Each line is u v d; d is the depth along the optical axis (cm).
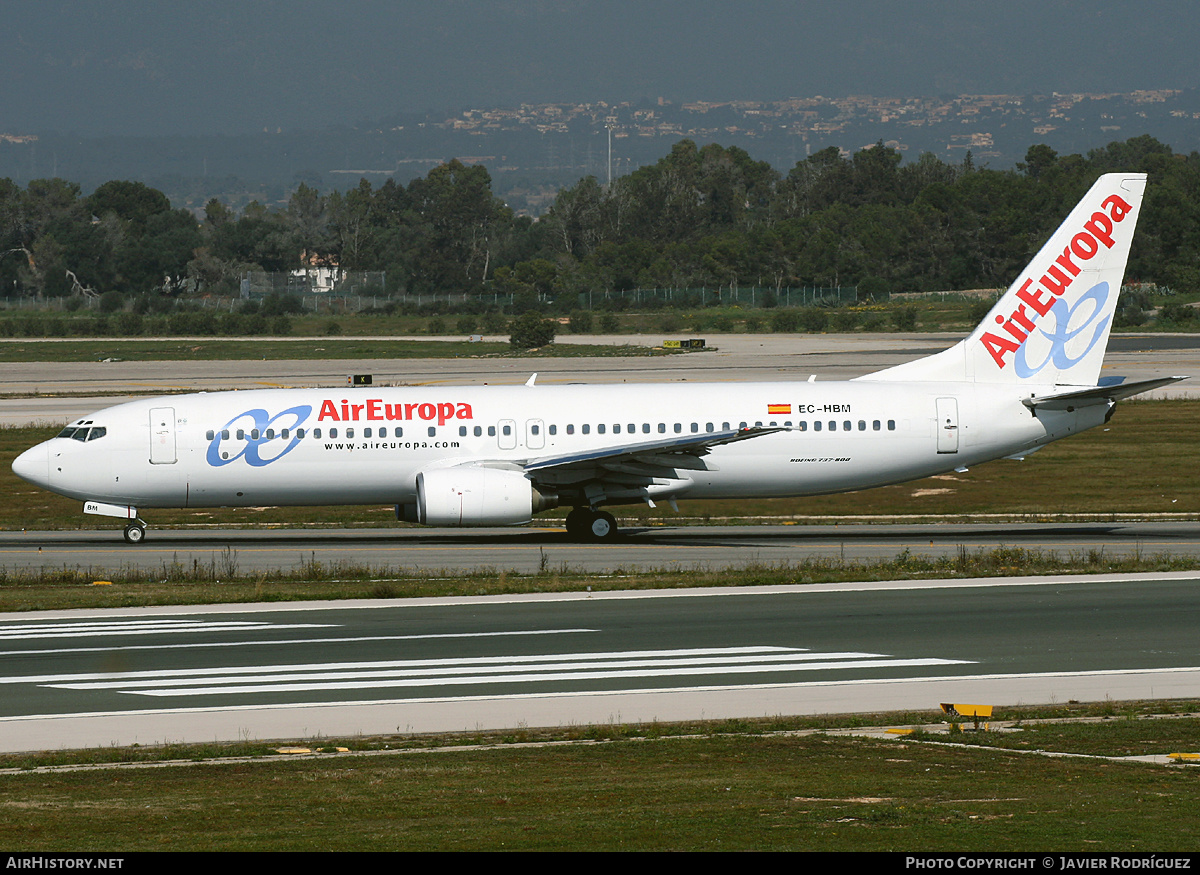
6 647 10569
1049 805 6228
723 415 17862
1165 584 13425
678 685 9188
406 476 17625
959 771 6994
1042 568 14450
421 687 9144
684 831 5744
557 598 12850
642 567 15250
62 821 6041
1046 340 18325
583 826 5844
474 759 7344
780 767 7106
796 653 10231
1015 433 18150
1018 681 9325
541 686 9162
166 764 7281
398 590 13138
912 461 18075
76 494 17362
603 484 17788
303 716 8369
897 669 9681
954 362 18375
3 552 17000
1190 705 8644
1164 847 5447
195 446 17325
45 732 8006
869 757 7338
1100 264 18250
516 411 17738
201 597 12925
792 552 16575
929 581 13725
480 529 19575
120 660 10056
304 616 11956
